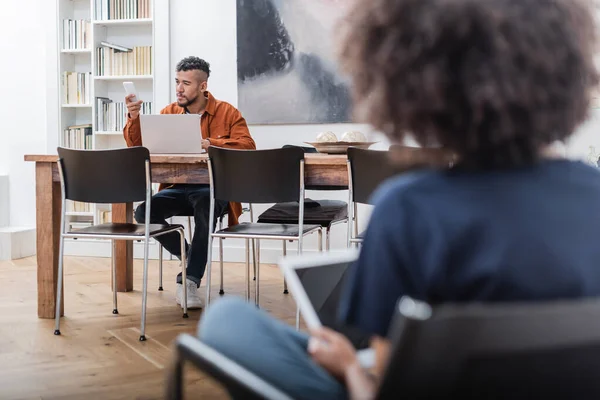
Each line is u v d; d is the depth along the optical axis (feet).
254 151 9.80
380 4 2.34
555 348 2.04
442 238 2.19
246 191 9.98
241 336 3.07
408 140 2.45
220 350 3.05
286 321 11.02
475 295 2.17
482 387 2.06
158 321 10.93
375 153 9.25
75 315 11.33
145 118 11.23
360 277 2.35
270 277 15.01
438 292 2.19
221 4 16.75
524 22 2.22
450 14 2.21
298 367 3.05
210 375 2.90
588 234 2.24
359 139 11.05
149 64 17.16
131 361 8.79
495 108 2.18
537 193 2.26
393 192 2.34
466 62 2.21
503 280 2.14
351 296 2.37
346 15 2.48
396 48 2.30
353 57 2.45
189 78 13.60
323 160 9.80
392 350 1.98
